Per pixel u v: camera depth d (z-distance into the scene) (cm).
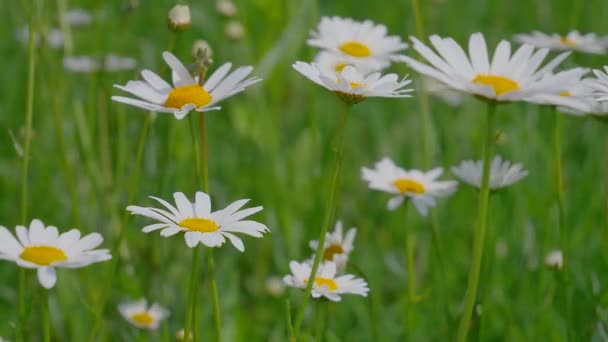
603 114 87
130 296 94
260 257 108
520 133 118
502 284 97
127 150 106
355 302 98
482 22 159
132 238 102
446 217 109
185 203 78
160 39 140
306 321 96
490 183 89
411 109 131
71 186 95
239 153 121
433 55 78
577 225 104
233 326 96
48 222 104
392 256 105
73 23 135
